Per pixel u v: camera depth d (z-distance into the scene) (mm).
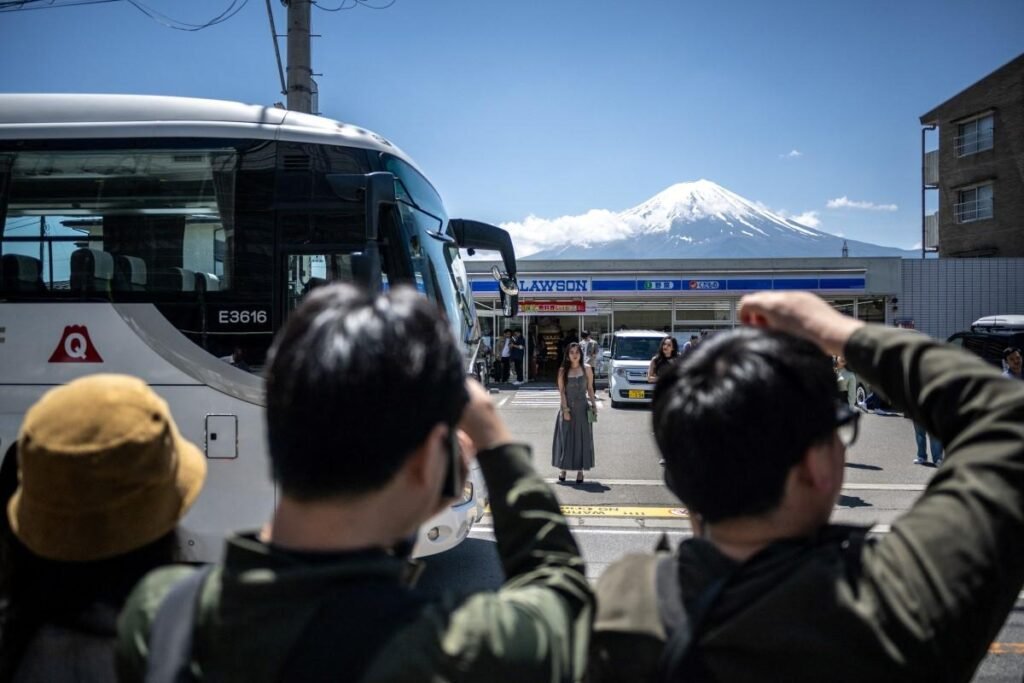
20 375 4715
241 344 4789
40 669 1232
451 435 1070
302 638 910
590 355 23250
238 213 4898
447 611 997
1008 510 1062
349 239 4906
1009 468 1087
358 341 980
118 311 4758
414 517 1037
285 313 4840
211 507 4652
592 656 1191
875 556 1100
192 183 4914
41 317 4746
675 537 6988
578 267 25203
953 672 1027
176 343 4746
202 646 976
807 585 1061
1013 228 32812
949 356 1188
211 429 4699
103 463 1174
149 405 1276
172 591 1067
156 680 971
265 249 4875
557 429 9438
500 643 980
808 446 1134
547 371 26344
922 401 1186
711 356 1212
